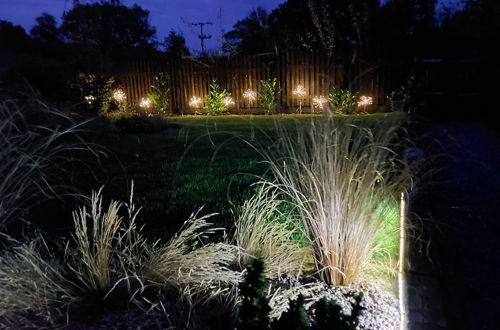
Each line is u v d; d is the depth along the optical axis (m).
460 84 10.07
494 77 9.27
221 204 3.89
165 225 3.40
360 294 1.23
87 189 4.52
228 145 7.18
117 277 2.23
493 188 4.37
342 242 2.26
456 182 4.60
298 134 2.50
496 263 2.79
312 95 11.80
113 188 4.59
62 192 4.35
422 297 2.25
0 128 2.63
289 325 1.16
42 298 1.95
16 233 3.18
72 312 1.96
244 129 9.02
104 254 2.19
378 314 1.99
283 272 2.45
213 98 12.98
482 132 7.81
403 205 2.84
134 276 2.10
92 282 2.09
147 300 1.97
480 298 2.37
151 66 13.69
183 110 13.71
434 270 2.59
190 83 13.38
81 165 5.68
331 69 11.14
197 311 1.96
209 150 6.80
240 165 5.60
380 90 10.73
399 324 1.92
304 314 1.18
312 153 2.42
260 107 12.68
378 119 2.52
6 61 12.30
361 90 10.83
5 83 5.87
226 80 12.91
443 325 1.98
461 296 2.39
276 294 2.07
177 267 2.23
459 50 10.55
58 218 3.60
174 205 3.93
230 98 13.01
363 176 2.26
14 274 1.99
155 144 7.53
